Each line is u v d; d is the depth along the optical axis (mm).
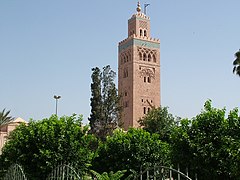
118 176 19219
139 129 23234
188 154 16266
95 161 22438
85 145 18781
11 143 19562
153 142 22078
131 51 95438
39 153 18031
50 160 17656
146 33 100312
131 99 92500
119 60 100875
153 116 59438
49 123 18828
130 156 21422
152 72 96062
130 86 93875
